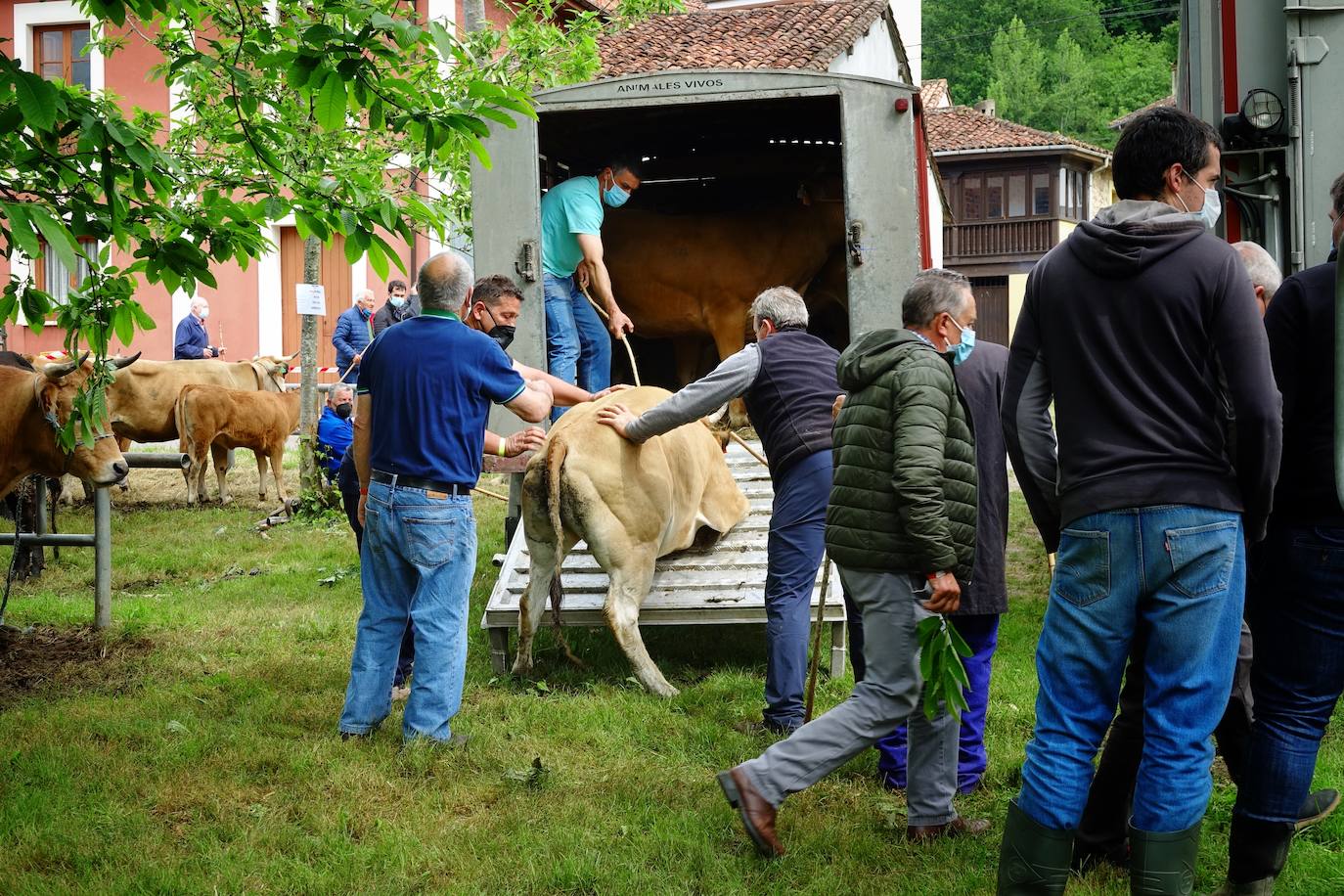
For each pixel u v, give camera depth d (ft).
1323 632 11.38
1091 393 10.69
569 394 20.04
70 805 14.85
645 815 14.49
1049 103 212.23
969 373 14.98
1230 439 10.40
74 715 18.33
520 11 40.04
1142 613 10.72
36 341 67.72
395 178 30.86
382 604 17.30
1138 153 10.82
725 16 64.28
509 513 26.43
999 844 13.57
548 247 26.14
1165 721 10.54
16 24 67.72
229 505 41.98
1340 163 19.61
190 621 24.90
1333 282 11.38
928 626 12.65
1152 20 230.27
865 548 13.04
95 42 34.94
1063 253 11.05
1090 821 12.98
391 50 15.31
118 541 35.24
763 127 32.22
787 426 17.56
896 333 13.28
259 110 17.89
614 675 20.72
